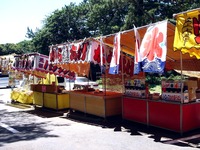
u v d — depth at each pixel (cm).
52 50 1093
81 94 1000
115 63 780
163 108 723
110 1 3375
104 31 3425
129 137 696
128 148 604
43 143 673
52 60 1095
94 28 3934
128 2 2962
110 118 918
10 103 1477
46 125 892
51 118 1023
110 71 802
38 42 4116
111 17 3569
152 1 2859
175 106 691
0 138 739
